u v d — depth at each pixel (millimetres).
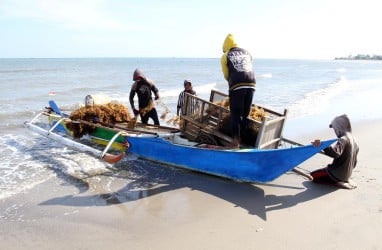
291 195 6672
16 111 15000
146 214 5953
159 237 5242
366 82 35875
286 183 7246
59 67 69312
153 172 7879
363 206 6156
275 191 6871
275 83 33438
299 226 5523
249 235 5281
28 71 50094
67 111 13352
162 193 6797
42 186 7035
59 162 8453
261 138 6988
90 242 5086
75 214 5906
